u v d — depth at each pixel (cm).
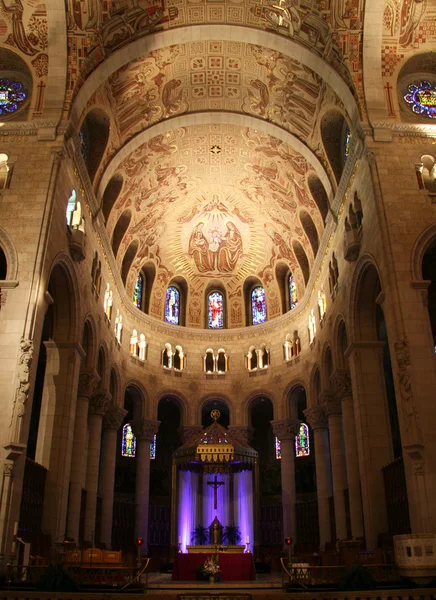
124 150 2688
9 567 1478
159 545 3344
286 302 3647
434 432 1652
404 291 1831
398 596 1238
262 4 2258
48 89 2131
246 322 3775
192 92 2684
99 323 2645
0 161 2023
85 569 1503
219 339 3709
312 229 3138
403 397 1695
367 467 2039
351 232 2222
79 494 2289
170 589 1586
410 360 1733
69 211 2217
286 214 3278
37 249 1861
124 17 2194
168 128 2791
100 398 2711
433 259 2359
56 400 2075
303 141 2714
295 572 1584
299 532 3150
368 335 2236
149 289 3662
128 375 3244
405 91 2244
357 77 2177
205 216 3628
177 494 3316
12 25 2166
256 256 3759
